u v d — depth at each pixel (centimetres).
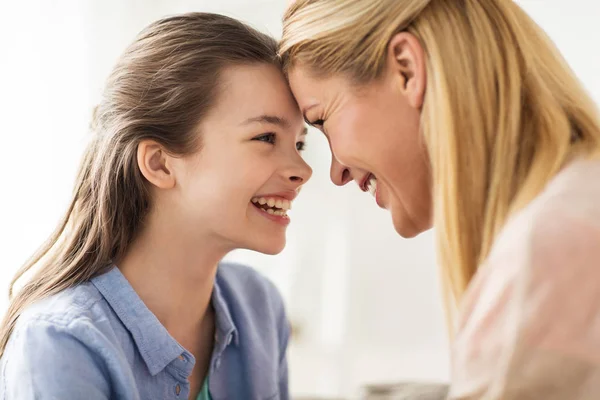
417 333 264
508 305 60
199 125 100
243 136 101
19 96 217
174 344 101
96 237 103
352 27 86
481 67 79
